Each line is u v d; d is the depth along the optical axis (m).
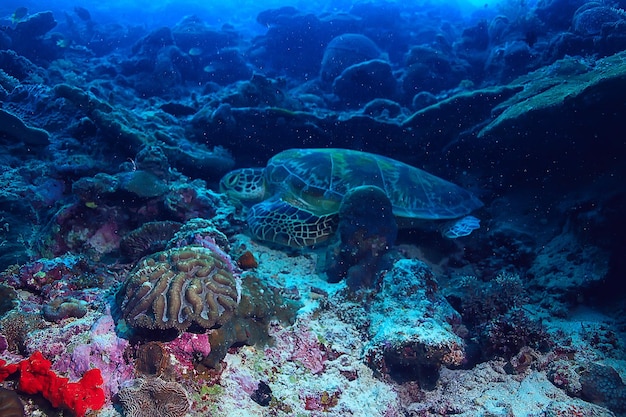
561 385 1.09
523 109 1.67
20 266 1.25
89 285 1.20
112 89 3.28
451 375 1.18
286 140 2.26
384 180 1.74
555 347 1.19
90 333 0.95
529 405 1.04
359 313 1.26
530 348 1.18
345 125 2.19
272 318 1.14
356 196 1.39
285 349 1.09
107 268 1.34
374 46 4.24
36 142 1.92
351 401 1.03
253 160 2.38
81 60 4.50
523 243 1.70
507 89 2.04
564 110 1.54
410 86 3.45
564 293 1.43
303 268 1.54
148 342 0.92
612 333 1.23
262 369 1.02
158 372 0.90
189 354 0.92
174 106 2.73
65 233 1.44
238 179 1.94
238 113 2.21
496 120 1.83
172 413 0.83
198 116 2.28
